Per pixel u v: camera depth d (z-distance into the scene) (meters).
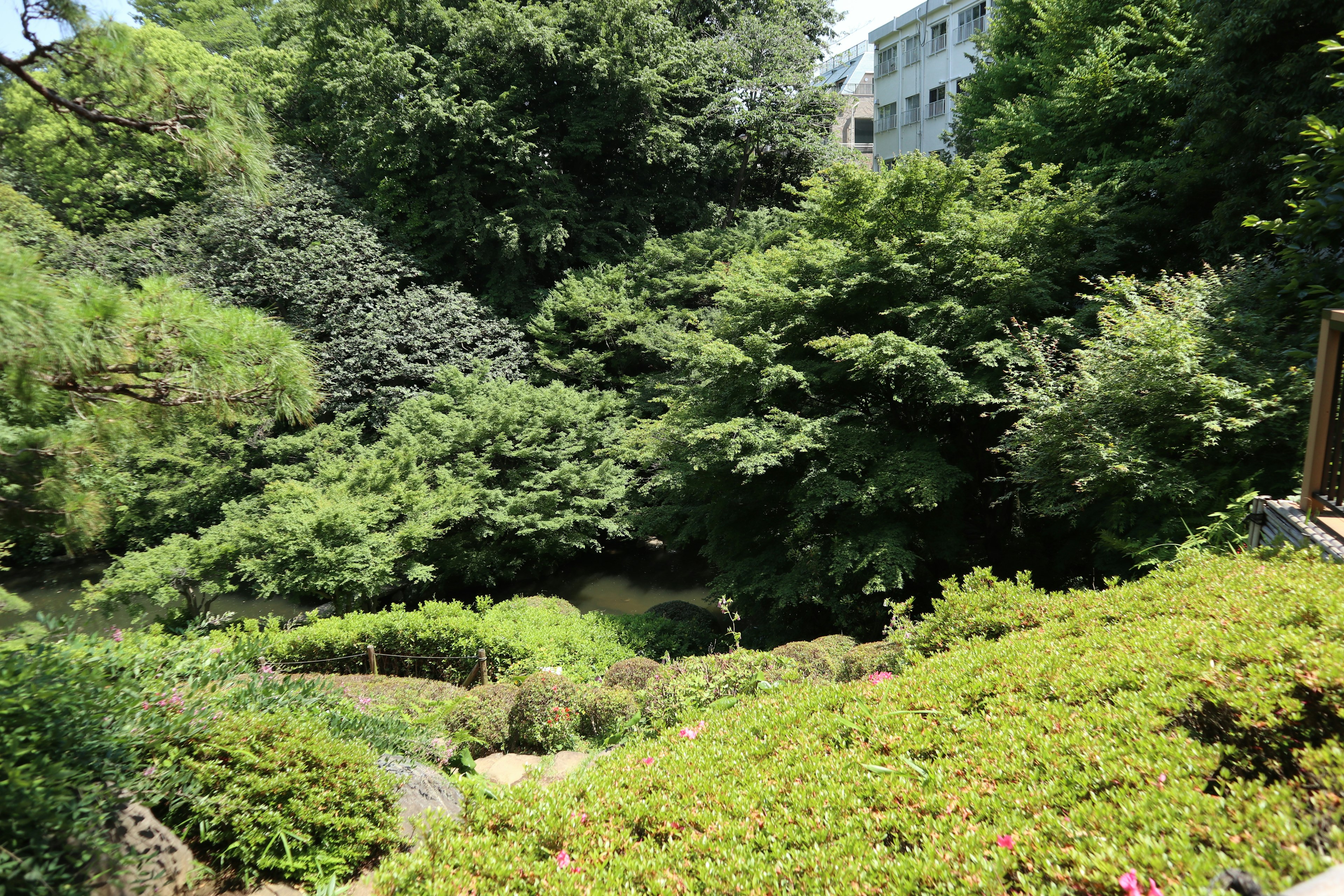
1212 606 3.10
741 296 13.07
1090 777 2.21
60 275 3.41
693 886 2.15
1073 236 11.11
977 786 2.37
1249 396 6.66
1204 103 9.89
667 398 15.11
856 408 12.41
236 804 3.38
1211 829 1.79
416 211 21.30
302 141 24.08
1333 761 1.84
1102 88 12.96
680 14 25.72
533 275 23.52
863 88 36.97
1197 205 11.45
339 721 4.57
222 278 18.31
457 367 18.98
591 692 7.19
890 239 12.02
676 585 17.86
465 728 6.73
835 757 2.80
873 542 10.87
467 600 17.31
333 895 3.21
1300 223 6.00
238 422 4.33
